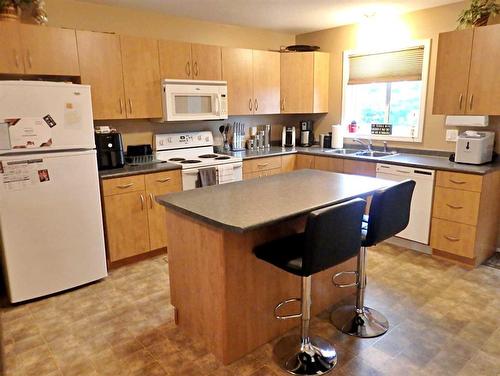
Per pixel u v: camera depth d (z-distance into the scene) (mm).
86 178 2855
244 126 4832
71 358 2102
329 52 4805
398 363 2014
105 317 2520
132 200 3271
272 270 2160
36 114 2580
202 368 2002
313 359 2004
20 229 2621
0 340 2260
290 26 4613
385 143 4324
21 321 2490
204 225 1969
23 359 2100
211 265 1978
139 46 3459
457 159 3352
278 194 2238
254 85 4387
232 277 1949
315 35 4930
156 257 3543
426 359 2043
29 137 2576
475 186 3025
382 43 4215
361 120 4691
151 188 3377
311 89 4672
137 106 3533
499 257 3412
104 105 3324
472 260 3172
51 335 2324
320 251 1718
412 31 3938
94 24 3514
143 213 3359
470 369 1961
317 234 1672
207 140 4375
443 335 2252
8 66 2787
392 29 4102
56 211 2750
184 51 3754
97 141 3236
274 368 2000
